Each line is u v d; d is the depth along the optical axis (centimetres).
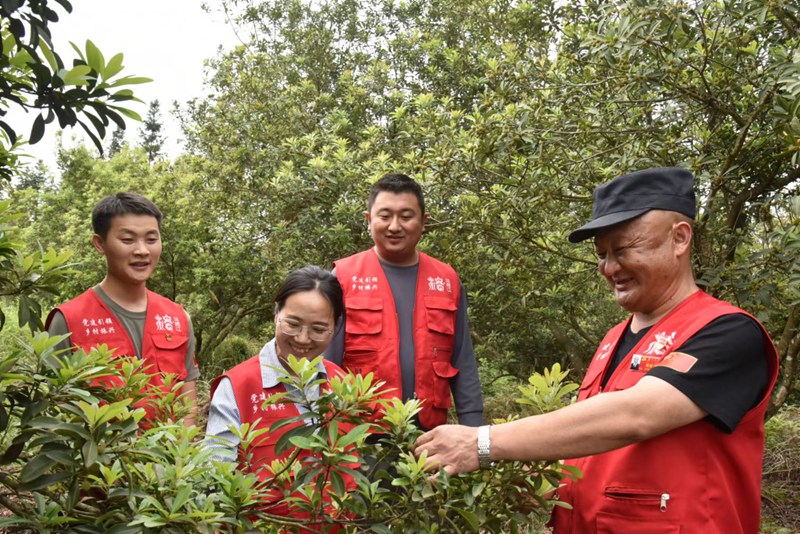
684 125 396
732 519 160
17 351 139
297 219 673
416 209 288
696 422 161
